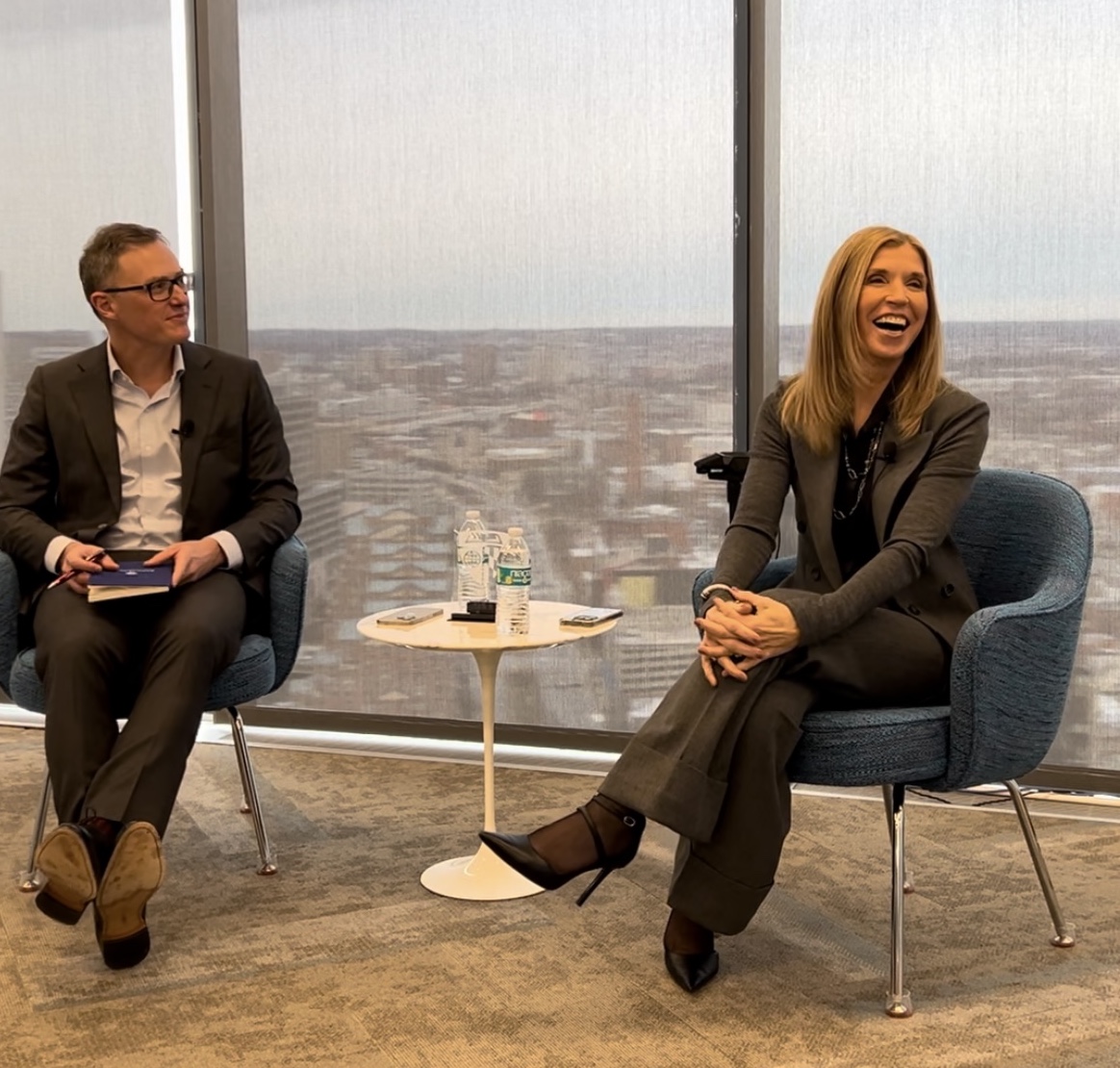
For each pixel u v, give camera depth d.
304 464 4.09
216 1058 2.22
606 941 2.66
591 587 3.90
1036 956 2.58
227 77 3.99
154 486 3.15
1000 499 2.74
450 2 3.83
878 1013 2.35
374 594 4.07
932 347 2.62
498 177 3.84
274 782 3.76
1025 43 3.40
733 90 3.63
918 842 3.21
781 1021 2.32
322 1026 2.33
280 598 3.06
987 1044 2.23
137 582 2.83
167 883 3.01
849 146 3.57
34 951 2.65
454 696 4.04
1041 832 3.27
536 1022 2.33
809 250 3.64
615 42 3.72
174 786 2.64
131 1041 2.28
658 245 3.74
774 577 2.88
